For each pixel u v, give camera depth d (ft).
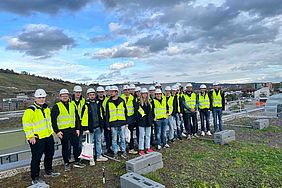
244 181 19.56
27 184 19.21
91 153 22.81
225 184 19.10
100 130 24.23
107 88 26.99
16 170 21.31
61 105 21.62
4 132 24.22
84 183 19.16
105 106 25.98
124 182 17.38
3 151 27.04
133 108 26.78
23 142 29.30
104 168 22.09
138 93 29.14
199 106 34.99
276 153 26.58
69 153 23.57
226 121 47.26
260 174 20.75
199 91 35.68
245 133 36.96
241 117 51.60
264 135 35.68
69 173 21.13
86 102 23.95
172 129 31.12
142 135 25.94
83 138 27.61
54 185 18.89
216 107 35.83
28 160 23.16
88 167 22.45
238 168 22.18
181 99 32.50
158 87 30.68
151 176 19.86
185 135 34.53
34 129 19.22
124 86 27.12
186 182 19.29
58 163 23.54
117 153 26.45
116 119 24.68
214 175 20.63
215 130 36.22
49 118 20.31
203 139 32.76
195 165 22.84
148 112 26.00
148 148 26.55
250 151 27.17
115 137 24.82
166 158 24.79
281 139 33.40
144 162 20.45
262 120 40.24
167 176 20.35
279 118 48.93
